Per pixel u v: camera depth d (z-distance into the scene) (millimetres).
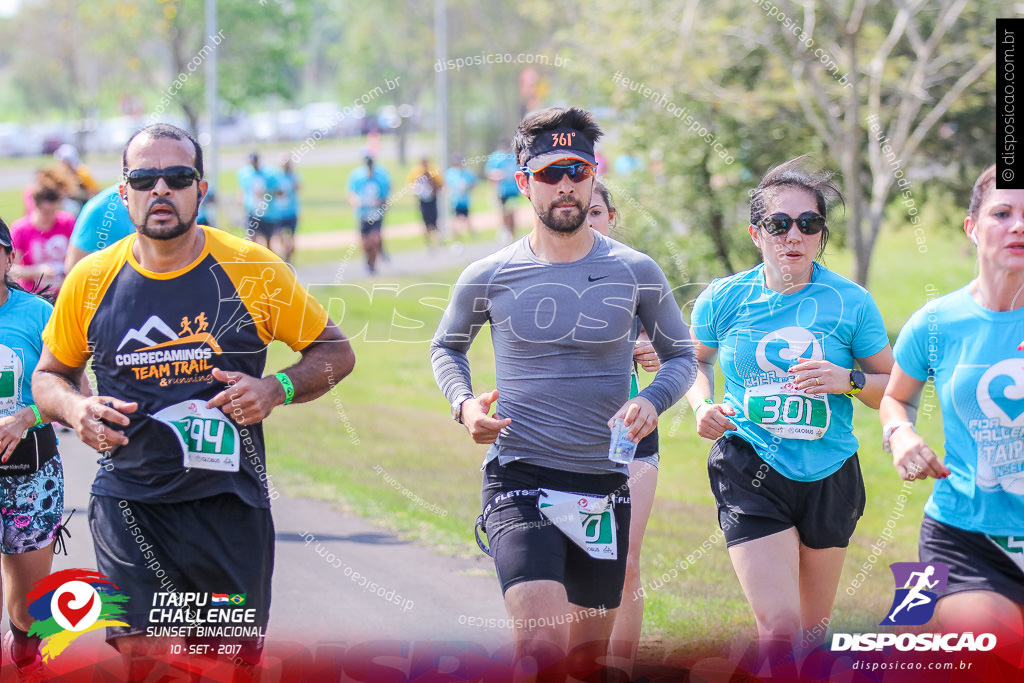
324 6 132500
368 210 45094
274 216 42719
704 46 37250
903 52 38938
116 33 74250
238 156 99375
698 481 22156
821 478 11062
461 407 10055
